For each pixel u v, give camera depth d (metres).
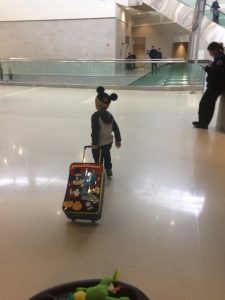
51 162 3.87
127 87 11.88
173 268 1.96
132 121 6.20
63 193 3.01
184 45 24.16
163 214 2.62
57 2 18.34
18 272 1.93
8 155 4.15
